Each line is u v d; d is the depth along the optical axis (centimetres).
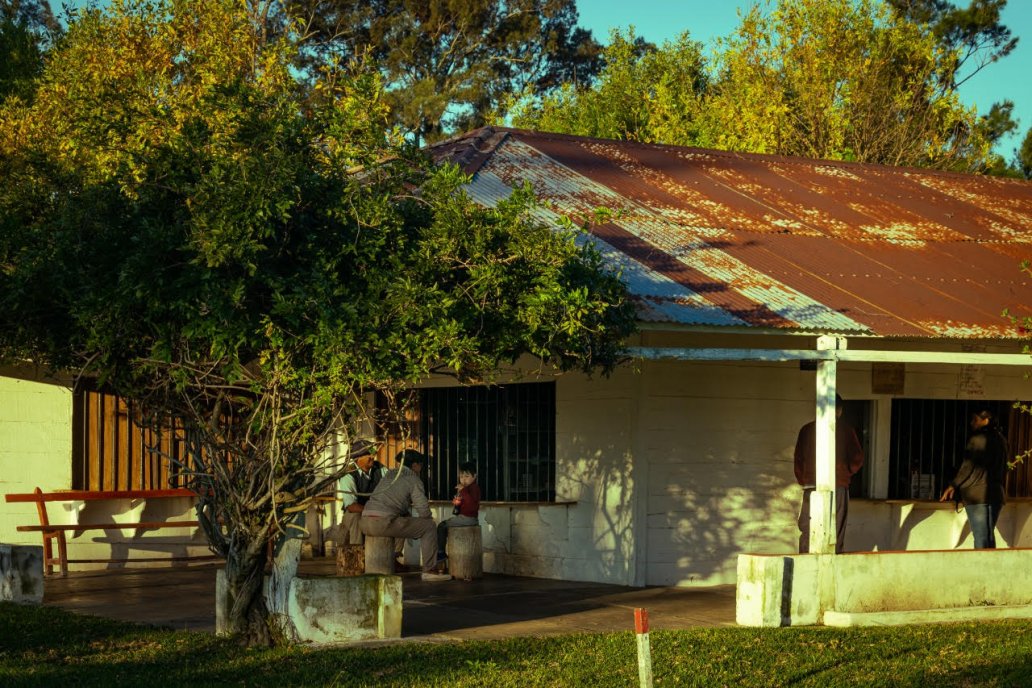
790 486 1430
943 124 3838
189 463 1514
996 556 1162
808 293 1300
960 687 834
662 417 1357
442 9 4531
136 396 934
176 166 892
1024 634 1040
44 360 952
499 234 914
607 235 1387
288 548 970
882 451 1504
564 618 1115
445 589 1318
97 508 1517
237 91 902
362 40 4244
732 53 3778
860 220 1672
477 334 892
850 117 3728
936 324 1281
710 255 1382
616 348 996
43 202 988
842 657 920
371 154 916
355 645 951
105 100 1120
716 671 859
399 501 1348
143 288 821
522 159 1684
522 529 1454
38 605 1157
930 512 1513
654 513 1346
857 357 1111
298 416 882
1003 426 1572
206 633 997
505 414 1495
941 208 1814
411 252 885
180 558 1497
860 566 1100
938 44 4022
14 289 858
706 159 1859
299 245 873
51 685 794
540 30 4825
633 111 3888
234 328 827
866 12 3788
